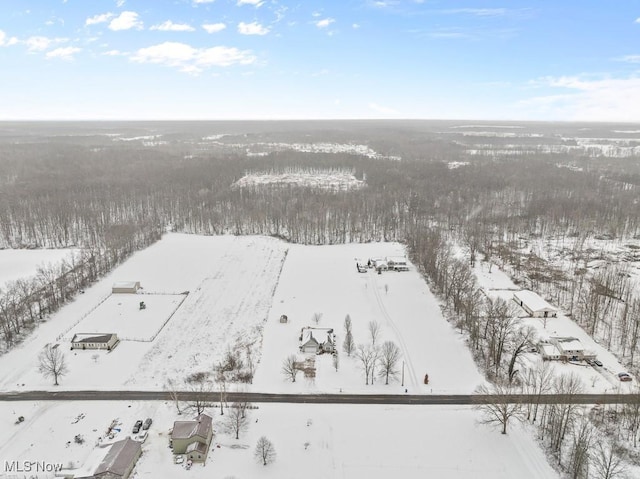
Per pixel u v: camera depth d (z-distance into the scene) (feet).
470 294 370.53
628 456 219.41
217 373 296.71
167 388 280.51
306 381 287.48
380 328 355.77
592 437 225.56
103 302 399.85
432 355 317.22
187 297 414.21
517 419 250.16
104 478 201.26
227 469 216.74
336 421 250.98
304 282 451.53
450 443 234.38
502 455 226.17
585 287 413.18
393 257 516.32
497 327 321.52
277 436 238.68
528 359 308.19
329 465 219.61
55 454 224.53
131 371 297.53
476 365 305.12
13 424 246.88
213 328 357.82
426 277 460.55
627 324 338.95
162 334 346.54
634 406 240.12
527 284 429.38
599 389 273.54
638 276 437.99
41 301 387.34
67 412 256.93
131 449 219.61
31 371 296.10
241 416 250.37
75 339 323.78
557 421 231.71
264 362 309.83
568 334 337.11
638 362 301.02
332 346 322.55
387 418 253.65
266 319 373.61
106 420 250.37
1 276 446.60
